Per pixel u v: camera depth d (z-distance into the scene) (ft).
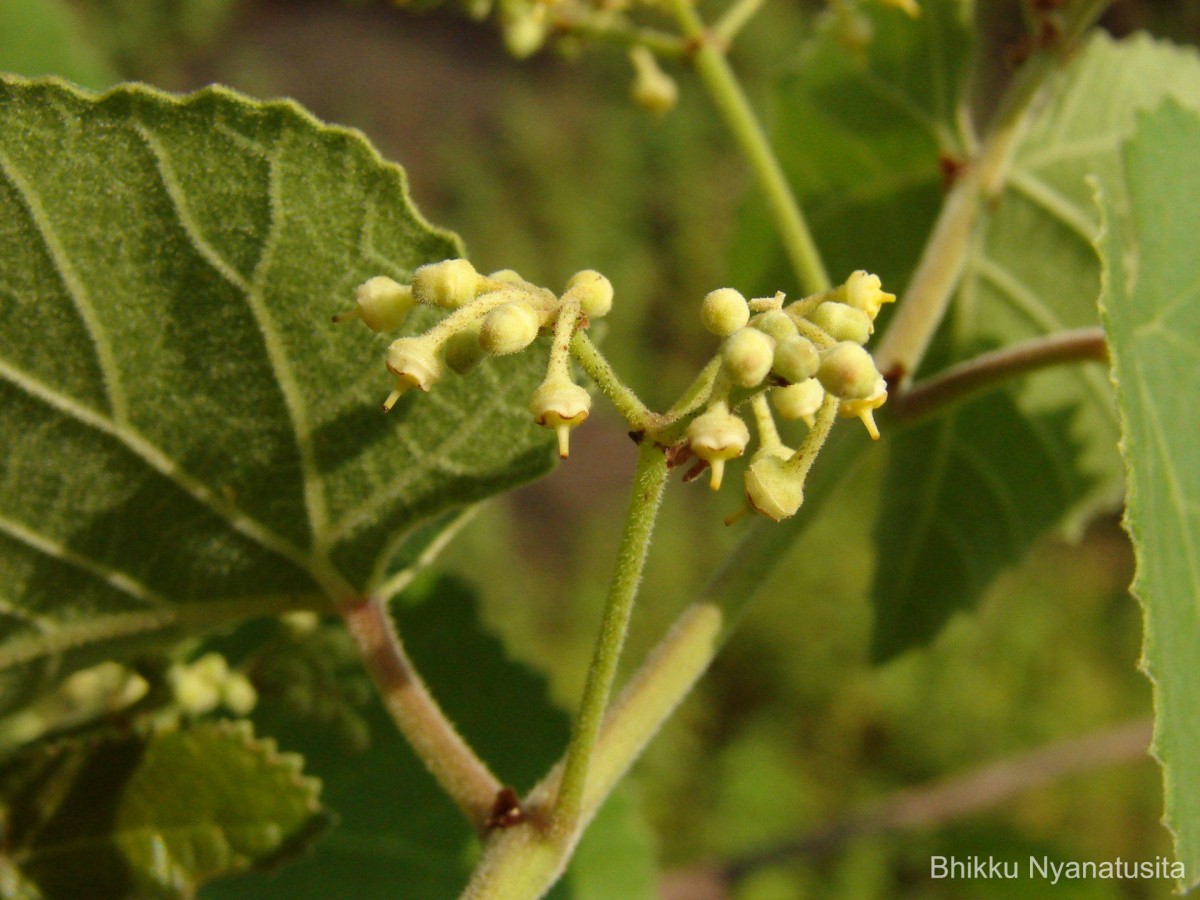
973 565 0.68
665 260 3.07
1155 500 0.39
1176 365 0.42
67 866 0.41
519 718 0.55
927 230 0.66
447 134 3.13
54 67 0.57
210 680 0.43
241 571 0.42
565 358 0.34
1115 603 2.71
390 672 0.41
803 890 2.09
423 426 0.40
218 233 0.38
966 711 2.53
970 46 0.62
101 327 0.39
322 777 0.52
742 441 0.33
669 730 2.47
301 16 3.34
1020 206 0.62
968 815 0.85
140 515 0.41
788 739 2.54
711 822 2.40
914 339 0.48
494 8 0.60
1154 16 2.42
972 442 0.65
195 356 0.39
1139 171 0.43
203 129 0.37
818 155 0.67
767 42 3.25
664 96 0.57
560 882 0.55
